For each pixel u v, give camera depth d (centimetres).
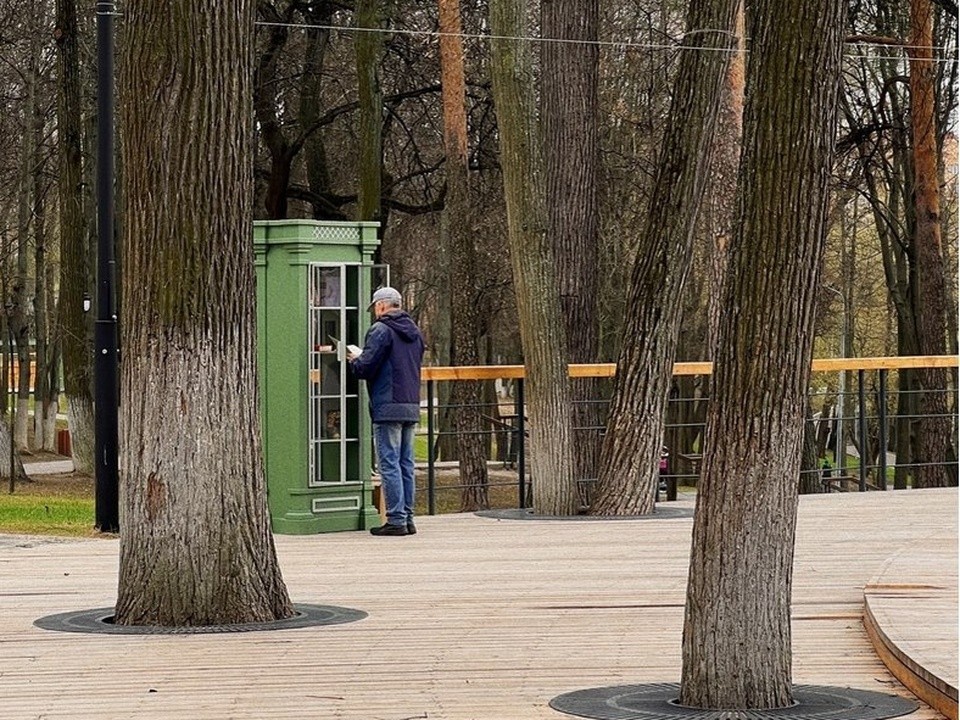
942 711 1132
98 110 2519
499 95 2567
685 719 1119
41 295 6581
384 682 1284
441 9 4372
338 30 4850
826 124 1118
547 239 2623
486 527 2480
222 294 1588
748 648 1154
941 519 2555
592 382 3198
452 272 4497
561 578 1900
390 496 2356
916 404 4931
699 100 2527
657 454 2658
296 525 2380
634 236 5472
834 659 1378
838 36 1120
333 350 2417
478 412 4469
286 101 5081
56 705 1202
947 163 5159
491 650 1429
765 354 1130
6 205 5634
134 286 1591
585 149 3212
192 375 1580
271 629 1550
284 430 2388
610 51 5081
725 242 3503
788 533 1157
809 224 1119
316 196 5031
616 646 1447
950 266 5466
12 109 5391
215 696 1232
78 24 5109
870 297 6950
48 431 7006
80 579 1930
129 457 1600
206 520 1584
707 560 1159
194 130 1560
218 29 1559
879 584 1648
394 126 5375
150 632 1537
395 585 1853
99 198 2525
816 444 4541
